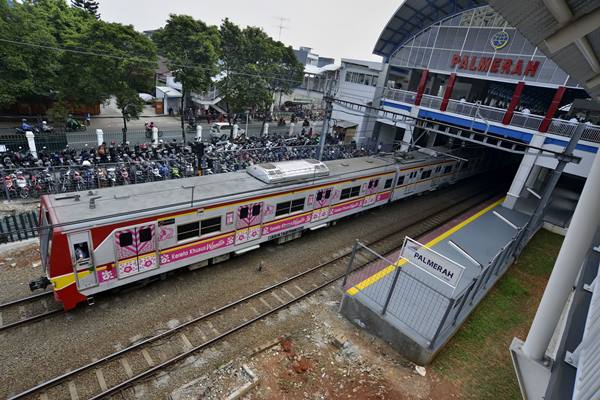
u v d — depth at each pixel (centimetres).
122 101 2292
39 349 841
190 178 1272
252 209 1251
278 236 1427
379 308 1010
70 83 2414
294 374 859
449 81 2564
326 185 1520
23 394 717
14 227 1266
